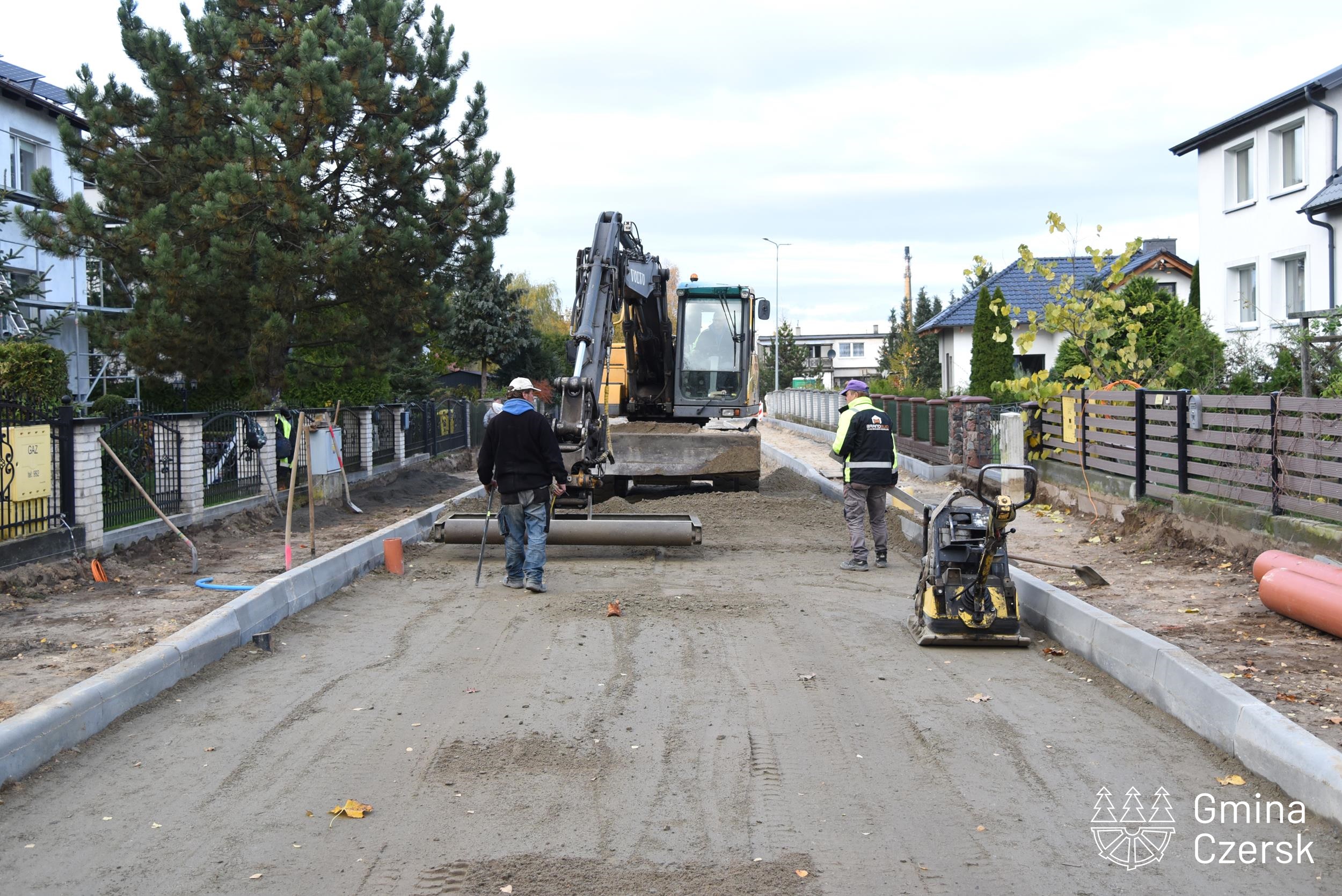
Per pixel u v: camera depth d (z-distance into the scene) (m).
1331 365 13.65
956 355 43.19
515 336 47.94
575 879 4.27
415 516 14.27
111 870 4.38
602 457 13.54
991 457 17.66
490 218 21.38
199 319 18.81
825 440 32.75
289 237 19.27
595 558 12.09
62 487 10.24
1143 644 6.76
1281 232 22.17
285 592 8.98
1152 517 11.64
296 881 4.28
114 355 20.39
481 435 31.56
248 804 5.04
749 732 6.04
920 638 7.95
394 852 4.53
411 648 7.97
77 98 18.97
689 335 18.36
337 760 5.61
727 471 15.77
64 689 6.25
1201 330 18.30
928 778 5.34
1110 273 17.61
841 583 10.51
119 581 9.84
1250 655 6.86
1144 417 12.16
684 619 8.85
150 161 19.53
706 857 4.46
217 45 19.08
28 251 23.11
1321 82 20.20
